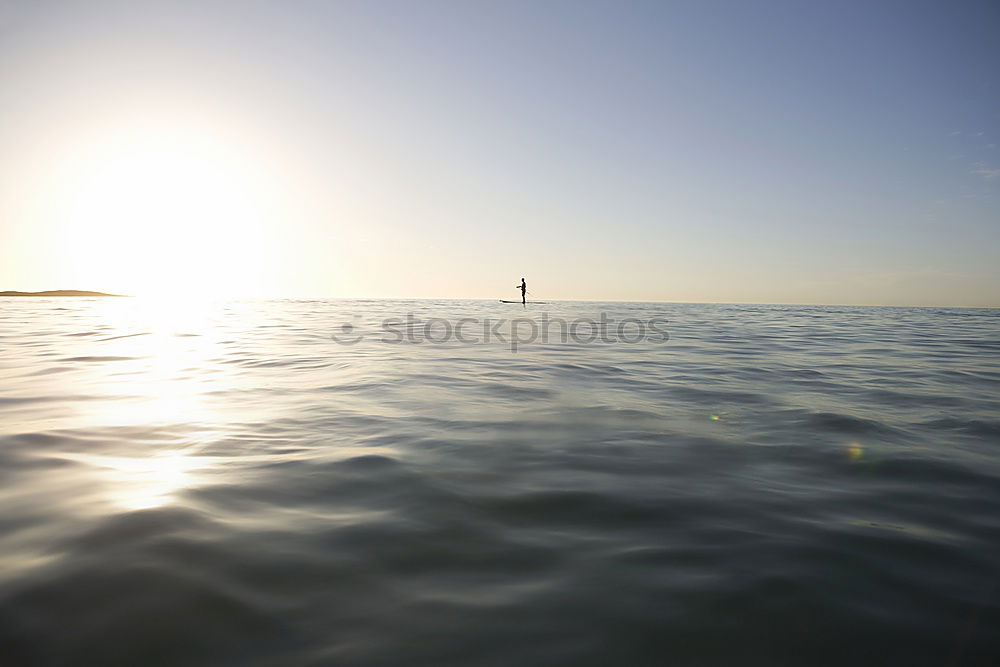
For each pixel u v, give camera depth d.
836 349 12.51
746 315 32.75
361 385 7.07
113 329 16.66
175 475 3.54
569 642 1.92
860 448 4.39
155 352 10.77
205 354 10.49
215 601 2.12
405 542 2.66
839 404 6.12
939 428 5.07
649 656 1.86
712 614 2.10
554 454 4.14
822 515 3.07
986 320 28.23
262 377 7.70
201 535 2.66
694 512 3.09
